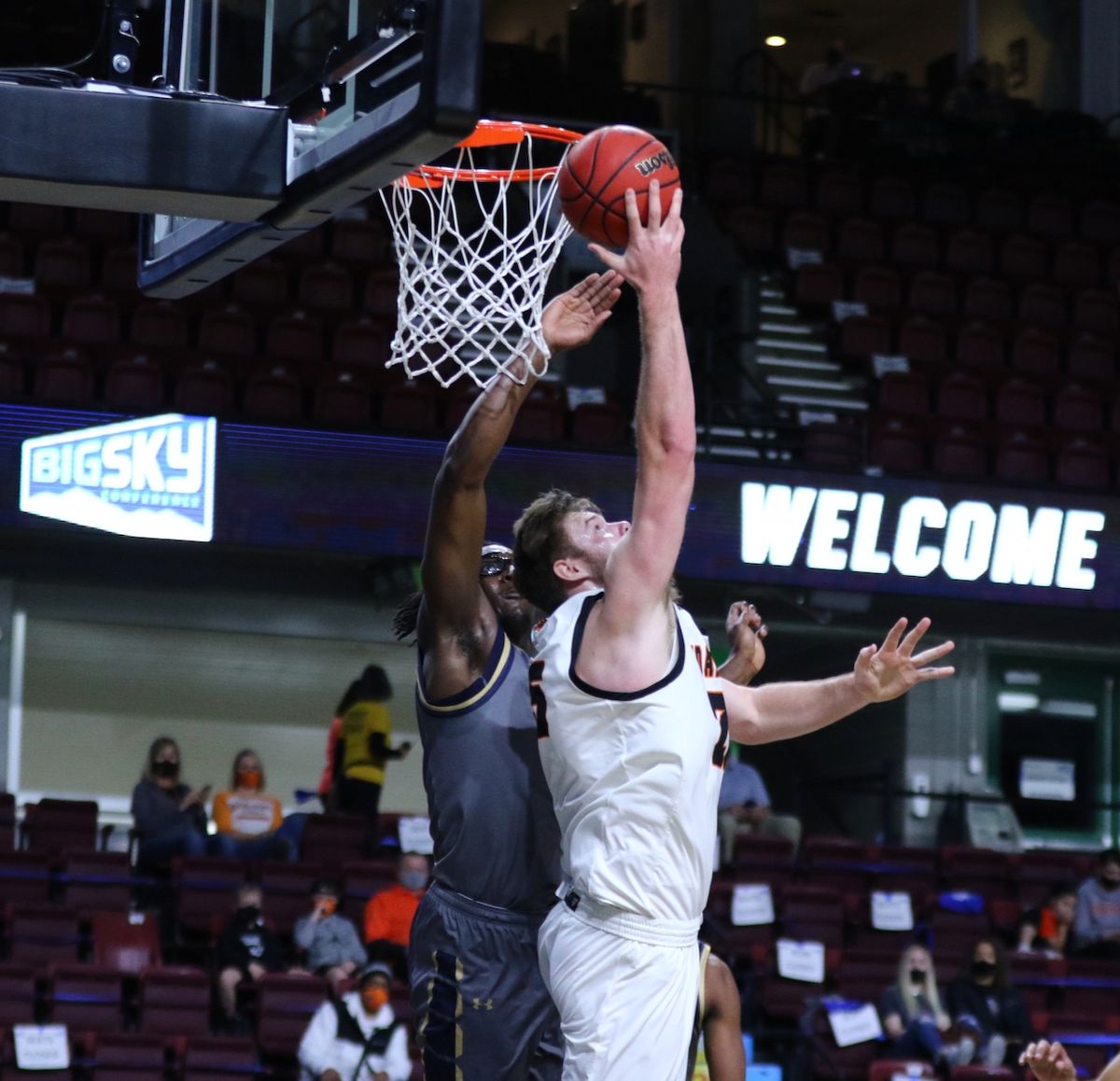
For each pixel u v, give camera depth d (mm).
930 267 21188
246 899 12469
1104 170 23703
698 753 3678
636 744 3656
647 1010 3654
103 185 4957
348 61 4719
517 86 22266
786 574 16047
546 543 4035
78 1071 11414
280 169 5031
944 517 16359
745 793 15180
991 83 25000
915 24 27953
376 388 16797
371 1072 10922
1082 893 14531
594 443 15664
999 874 15250
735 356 18969
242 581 17219
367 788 14641
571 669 3709
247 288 17844
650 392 3662
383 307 17875
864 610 17219
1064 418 18547
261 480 15078
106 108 4992
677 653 3701
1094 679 19109
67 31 20953
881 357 19141
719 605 17406
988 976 12477
